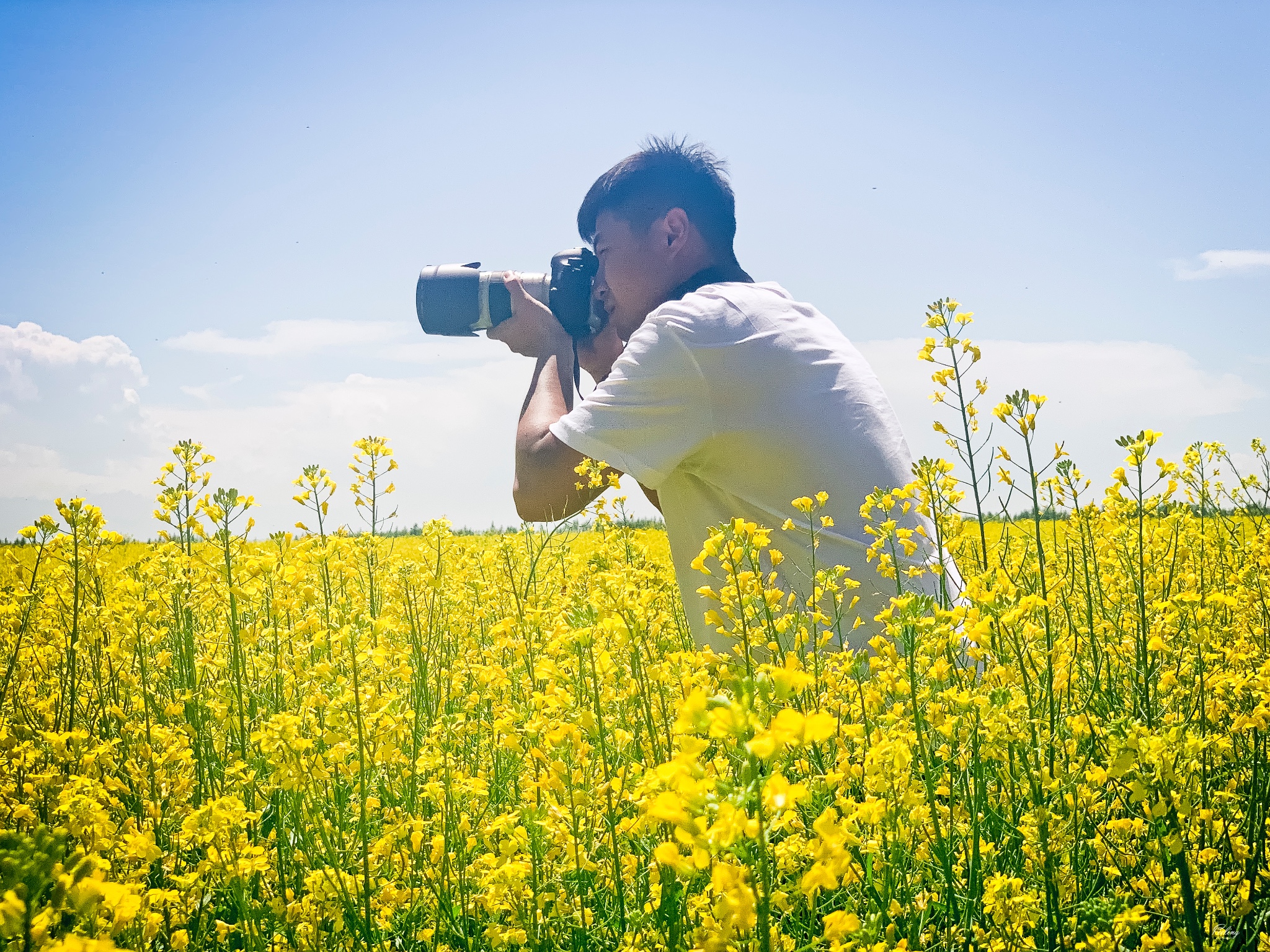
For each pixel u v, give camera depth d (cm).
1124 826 176
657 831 179
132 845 167
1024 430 262
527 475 377
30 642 316
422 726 286
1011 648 236
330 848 184
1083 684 261
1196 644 244
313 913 175
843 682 226
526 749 223
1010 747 192
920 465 255
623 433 331
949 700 196
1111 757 157
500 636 270
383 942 180
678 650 308
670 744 210
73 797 172
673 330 333
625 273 403
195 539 268
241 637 252
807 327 349
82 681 288
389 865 196
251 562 251
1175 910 165
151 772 213
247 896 180
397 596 357
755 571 222
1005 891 160
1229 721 236
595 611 219
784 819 110
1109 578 346
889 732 194
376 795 231
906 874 178
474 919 192
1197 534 397
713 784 100
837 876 114
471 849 202
